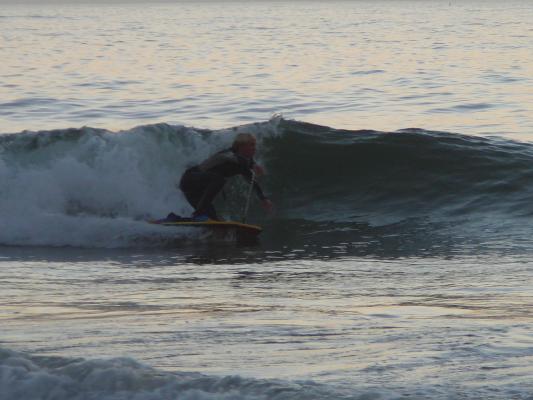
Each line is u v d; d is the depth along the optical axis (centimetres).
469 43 18662
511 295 2364
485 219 3825
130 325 1789
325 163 4341
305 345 1527
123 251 3444
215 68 12519
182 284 2681
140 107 8100
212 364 1363
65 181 3931
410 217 3950
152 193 4006
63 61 14112
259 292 2500
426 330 1667
